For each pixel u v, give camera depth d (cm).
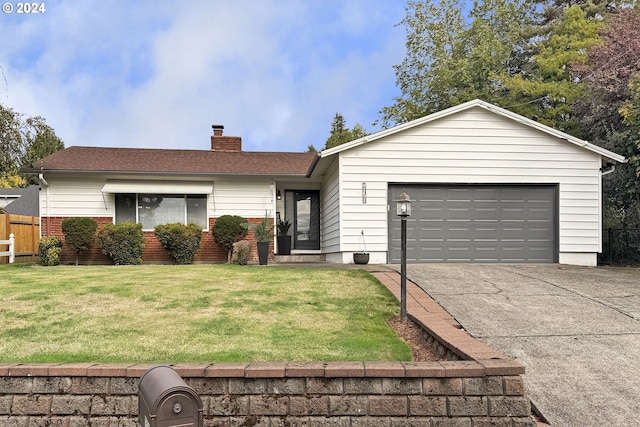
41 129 1761
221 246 1447
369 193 1209
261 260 1221
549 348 487
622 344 499
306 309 621
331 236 1377
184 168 1485
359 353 450
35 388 360
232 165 1573
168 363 381
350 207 1205
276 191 1612
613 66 1534
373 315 598
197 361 420
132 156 1605
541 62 2044
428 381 352
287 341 485
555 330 545
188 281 826
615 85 1505
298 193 1644
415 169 1212
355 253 1184
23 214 2027
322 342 484
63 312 600
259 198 1515
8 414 358
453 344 414
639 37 1497
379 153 1212
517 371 349
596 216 1217
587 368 439
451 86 2373
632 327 557
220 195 1495
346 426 350
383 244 1204
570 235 1215
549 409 372
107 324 547
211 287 764
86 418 355
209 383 355
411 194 1212
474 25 2372
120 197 1438
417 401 350
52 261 1279
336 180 1267
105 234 1302
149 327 535
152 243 1447
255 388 355
